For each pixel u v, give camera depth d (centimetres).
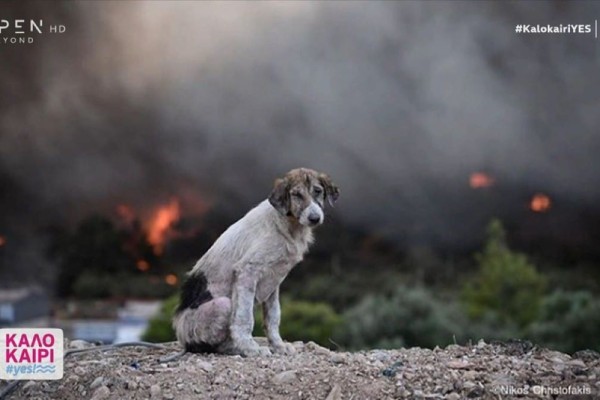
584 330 2266
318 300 3044
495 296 2828
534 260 3478
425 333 2230
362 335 2225
